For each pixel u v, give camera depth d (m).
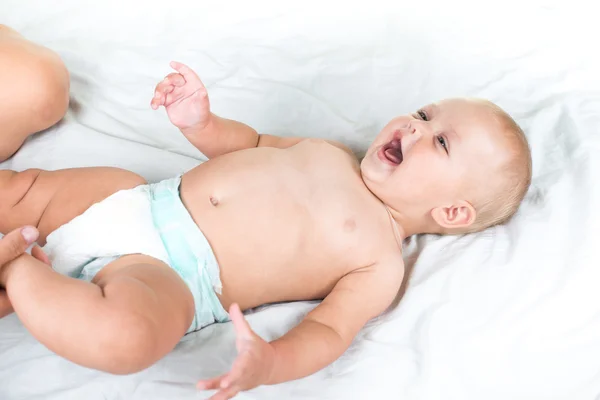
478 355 1.14
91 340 0.92
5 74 1.30
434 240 1.35
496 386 1.13
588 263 1.19
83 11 1.71
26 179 1.23
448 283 1.22
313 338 1.09
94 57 1.62
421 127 1.29
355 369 1.13
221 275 1.19
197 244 1.16
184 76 1.27
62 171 1.26
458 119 1.30
